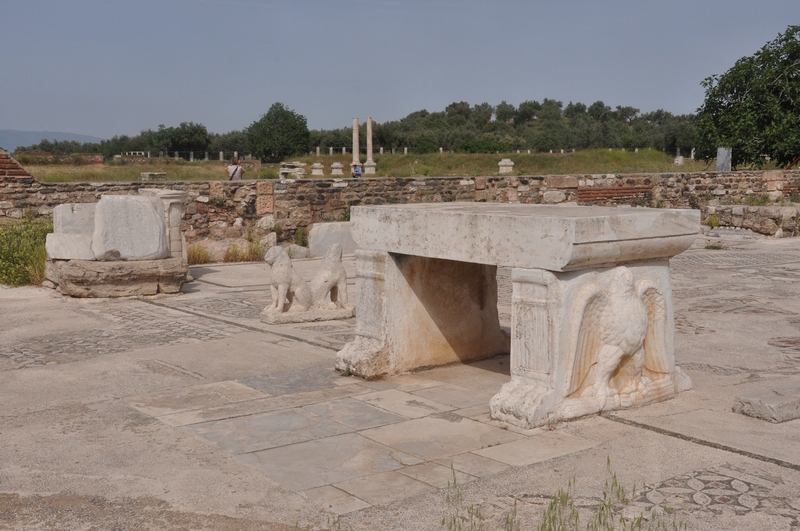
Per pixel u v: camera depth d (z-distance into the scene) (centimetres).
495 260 553
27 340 820
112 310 993
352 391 618
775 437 496
